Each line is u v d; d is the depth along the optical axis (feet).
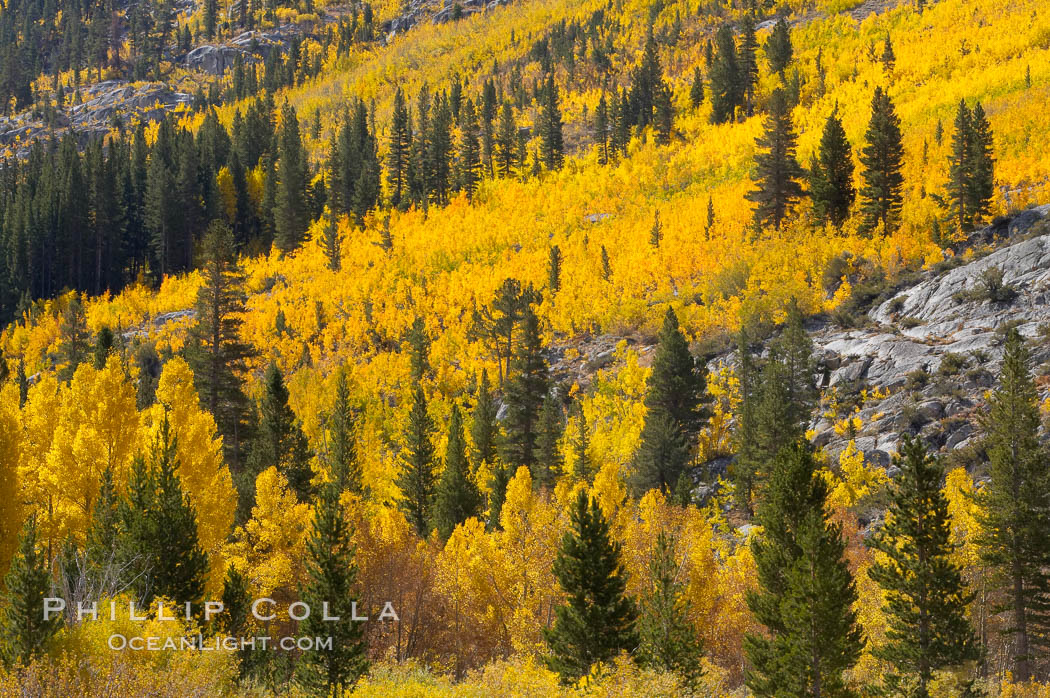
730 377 229.45
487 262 365.40
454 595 126.21
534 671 97.14
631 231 348.38
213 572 102.89
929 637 97.60
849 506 155.74
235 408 175.11
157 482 95.14
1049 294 201.36
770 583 103.86
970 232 254.47
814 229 287.28
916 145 330.75
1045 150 292.61
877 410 188.44
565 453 219.00
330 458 187.01
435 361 287.89
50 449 119.96
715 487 189.16
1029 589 115.85
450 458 182.29
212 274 181.47
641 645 96.37
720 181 387.75
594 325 300.40
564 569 99.35
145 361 293.64
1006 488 118.42
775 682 92.17
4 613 69.26
